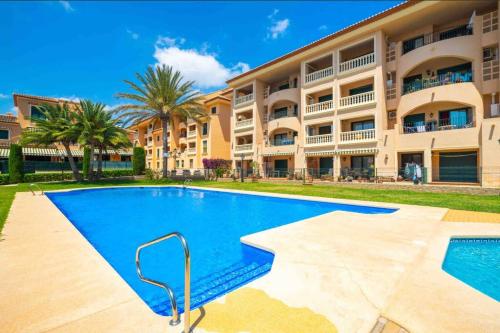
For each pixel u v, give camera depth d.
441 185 15.59
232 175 30.31
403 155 20.39
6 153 30.45
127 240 7.70
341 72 22.59
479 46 16.56
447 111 18.53
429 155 17.34
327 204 12.26
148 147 52.16
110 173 31.88
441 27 19.55
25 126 33.12
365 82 22.48
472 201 11.38
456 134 16.25
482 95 16.31
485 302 3.20
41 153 33.25
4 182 24.69
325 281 3.80
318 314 2.94
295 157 25.95
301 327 2.70
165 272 5.39
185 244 2.67
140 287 4.66
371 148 20.33
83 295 3.36
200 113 29.30
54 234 6.54
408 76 20.70
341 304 3.16
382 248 5.30
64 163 33.47
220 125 36.47
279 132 29.66
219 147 36.19
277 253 5.02
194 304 4.03
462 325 2.73
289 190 17.45
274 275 4.02
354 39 21.86
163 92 26.27
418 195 13.90
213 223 9.95
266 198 14.92
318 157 25.81
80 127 24.20
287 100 27.97
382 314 2.95
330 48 23.48
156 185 21.75
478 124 15.68
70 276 3.98
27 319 2.81
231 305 3.14
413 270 4.20
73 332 2.59
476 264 5.20
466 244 6.20
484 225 7.14
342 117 22.44
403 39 21.02
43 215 9.07
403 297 3.32
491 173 14.57
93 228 9.18
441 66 19.11
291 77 28.81
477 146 15.51
